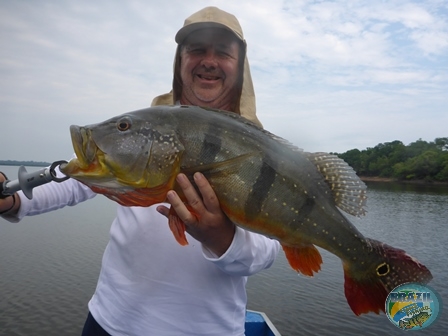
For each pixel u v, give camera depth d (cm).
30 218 751
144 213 69
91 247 520
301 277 440
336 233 66
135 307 65
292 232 63
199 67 78
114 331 67
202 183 55
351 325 322
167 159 59
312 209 64
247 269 62
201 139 59
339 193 67
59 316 313
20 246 520
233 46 78
